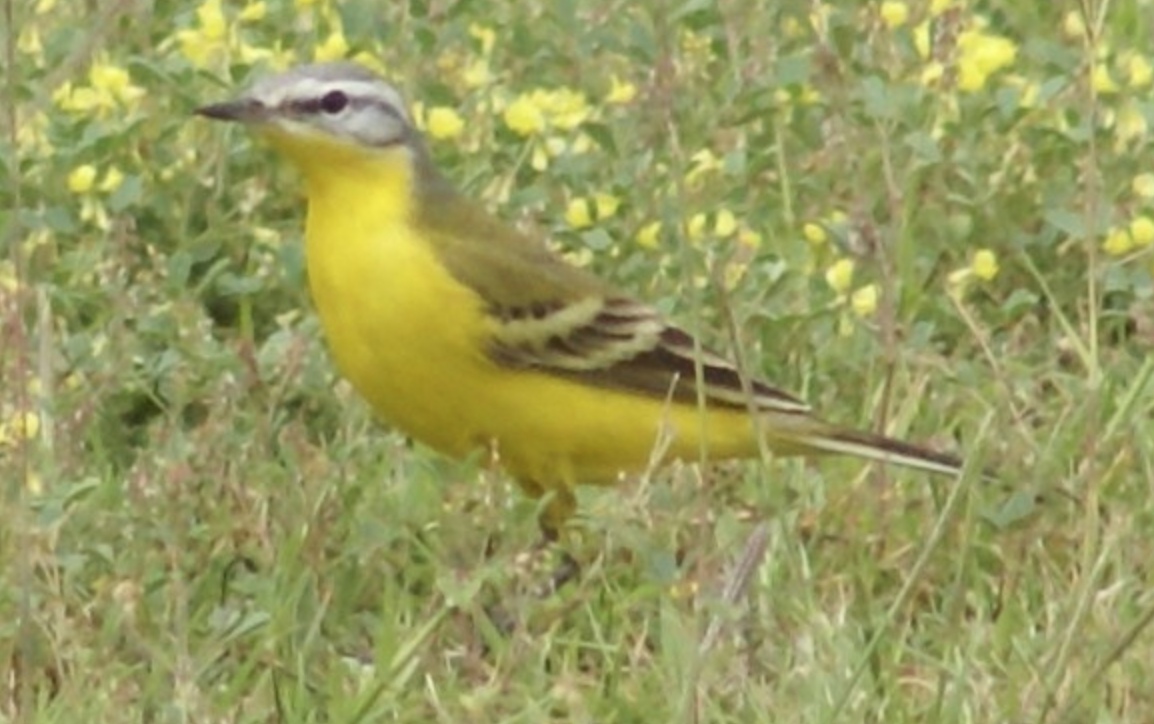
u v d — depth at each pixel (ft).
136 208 50.98
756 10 55.26
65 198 50.39
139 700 40.60
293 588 42.80
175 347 47.26
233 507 43.86
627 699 40.93
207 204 51.26
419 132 45.85
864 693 40.63
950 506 41.60
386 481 45.50
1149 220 51.06
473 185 51.55
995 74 54.08
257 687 40.81
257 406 46.70
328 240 43.62
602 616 42.86
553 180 51.80
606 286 44.42
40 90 51.60
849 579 44.01
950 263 51.88
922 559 41.32
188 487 43.55
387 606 41.55
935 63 53.16
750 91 53.06
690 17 54.03
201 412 47.37
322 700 41.39
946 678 41.32
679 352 44.19
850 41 53.57
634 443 44.19
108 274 49.11
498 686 40.06
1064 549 44.37
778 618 42.39
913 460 44.42
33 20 55.26
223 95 52.08
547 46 54.65
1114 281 50.34
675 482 43.60
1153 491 45.19
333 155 43.29
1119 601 42.11
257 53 53.67
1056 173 52.47
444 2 54.19
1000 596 43.93
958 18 54.29
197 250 50.52
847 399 48.93
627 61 54.34
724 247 50.34
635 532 41.63
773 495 41.96
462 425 43.88
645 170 51.26
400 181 43.60
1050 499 44.52
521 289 43.55
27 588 40.19
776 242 51.72
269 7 54.80
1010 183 52.34
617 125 52.31
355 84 43.42
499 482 42.96
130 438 47.24
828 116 52.85
